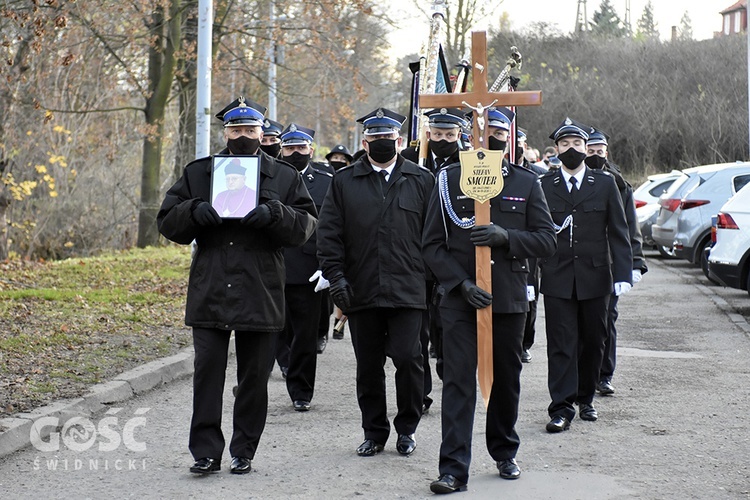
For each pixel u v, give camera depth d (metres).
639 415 7.74
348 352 10.84
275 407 8.15
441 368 7.96
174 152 27.67
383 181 6.77
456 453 5.73
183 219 6.05
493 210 5.94
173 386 9.04
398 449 6.62
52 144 23.12
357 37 26.45
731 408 7.93
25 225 22.58
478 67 5.96
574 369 7.35
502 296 5.82
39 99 22.05
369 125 6.70
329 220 6.77
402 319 6.60
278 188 6.25
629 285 7.55
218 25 23.64
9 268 17.31
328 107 30.95
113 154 24.83
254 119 6.17
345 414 7.86
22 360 9.13
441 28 10.30
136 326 11.33
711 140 38.31
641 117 39.34
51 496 5.71
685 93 40.19
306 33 24.91
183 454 6.64
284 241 6.12
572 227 7.50
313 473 6.14
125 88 26.36
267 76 28.62
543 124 41.38
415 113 10.43
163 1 21.80
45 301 13.05
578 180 7.64
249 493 5.71
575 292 7.43
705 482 5.89
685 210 17.91
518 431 7.25
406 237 6.64
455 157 7.19
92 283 15.17
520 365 5.96
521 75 43.50
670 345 11.22
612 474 6.08
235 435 6.23
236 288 6.11
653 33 44.28
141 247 23.70
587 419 7.60
